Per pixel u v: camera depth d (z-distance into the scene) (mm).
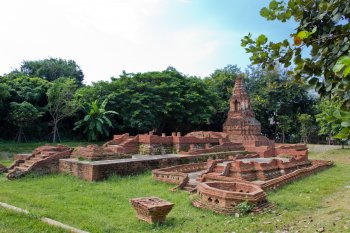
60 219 9906
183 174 17031
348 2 3623
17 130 37156
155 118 41250
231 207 11500
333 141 52281
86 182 17969
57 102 36000
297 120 52469
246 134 36719
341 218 9750
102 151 21141
